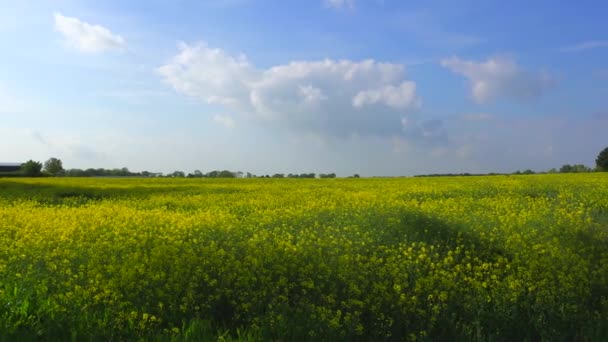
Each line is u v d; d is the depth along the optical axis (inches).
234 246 358.3
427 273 303.9
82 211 587.8
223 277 265.7
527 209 600.1
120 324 211.9
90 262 294.8
